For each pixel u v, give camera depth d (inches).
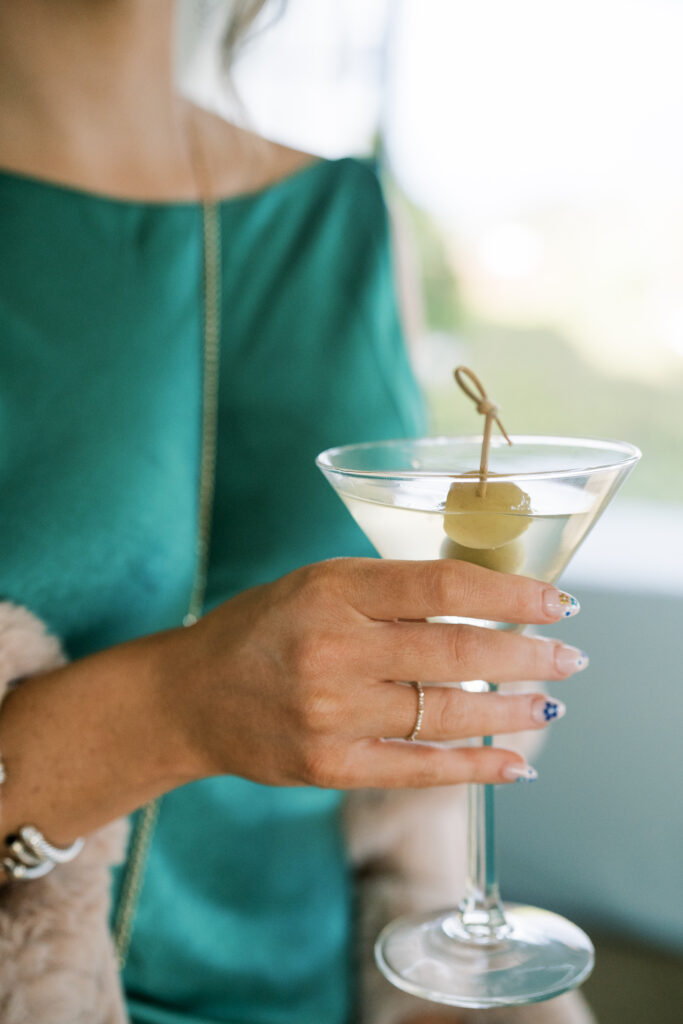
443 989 17.7
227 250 25.8
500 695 17.2
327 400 26.1
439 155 54.2
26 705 18.5
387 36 38.1
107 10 24.2
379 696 16.7
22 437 23.0
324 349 26.3
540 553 17.6
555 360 55.2
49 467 23.0
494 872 19.8
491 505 16.5
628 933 35.4
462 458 19.6
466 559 17.4
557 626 38.7
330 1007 23.3
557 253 54.6
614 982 30.6
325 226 26.6
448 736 17.0
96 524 23.1
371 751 17.2
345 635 16.4
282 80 37.8
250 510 25.7
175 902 23.8
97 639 23.5
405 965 18.5
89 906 19.3
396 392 27.2
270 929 24.2
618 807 37.2
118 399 23.7
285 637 16.6
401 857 24.5
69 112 24.5
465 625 16.6
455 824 24.7
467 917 19.6
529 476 16.5
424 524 17.2
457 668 16.4
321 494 25.8
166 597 24.4
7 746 18.3
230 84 28.2
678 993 29.6
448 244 55.0
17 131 24.2
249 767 17.6
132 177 25.2
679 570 39.4
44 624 20.1
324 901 23.9
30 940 18.8
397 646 16.3
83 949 19.2
